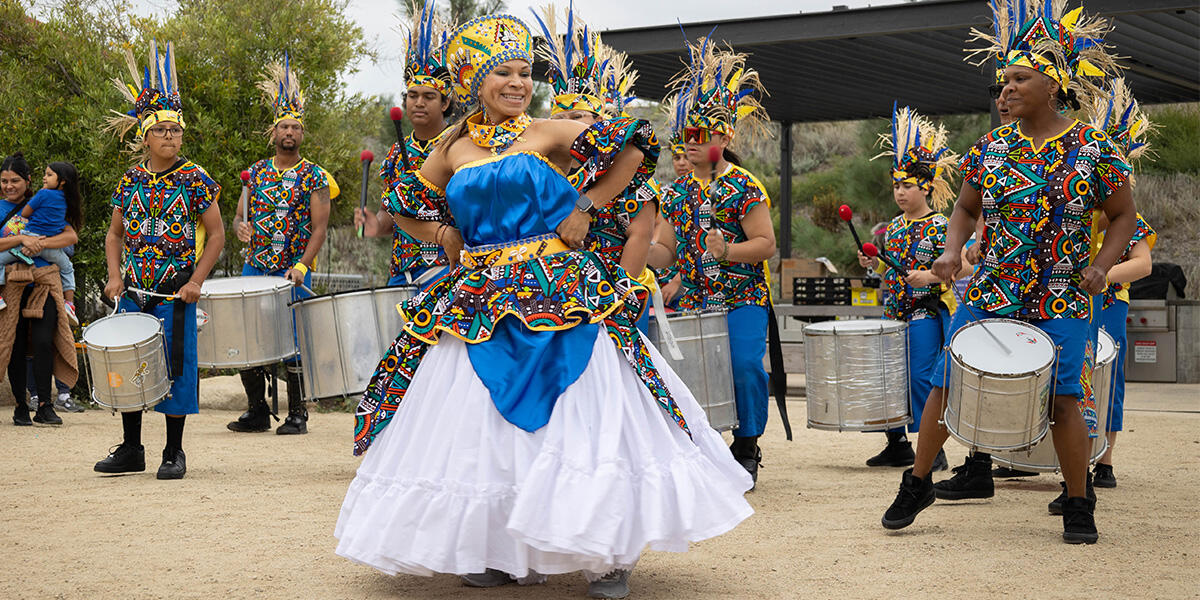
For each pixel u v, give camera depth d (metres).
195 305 6.12
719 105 5.91
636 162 3.66
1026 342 4.30
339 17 14.05
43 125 12.27
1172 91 15.56
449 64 3.85
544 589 3.62
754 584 3.65
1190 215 21.80
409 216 3.95
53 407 9.28
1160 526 4.71
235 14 13.23
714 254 5.64
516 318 3.48
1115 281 5.55
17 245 8.79
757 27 11.81
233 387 10.90
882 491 5.71
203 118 12.38
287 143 8.19
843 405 6.46
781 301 14.62
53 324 9.08
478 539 3.27
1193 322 14.05
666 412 3.52
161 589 3.57
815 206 24.38
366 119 14.73
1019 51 4.45
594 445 3.33
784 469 6.68
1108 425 5.81
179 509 5.04
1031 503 5.39
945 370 4.46
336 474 6.21
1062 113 5.88
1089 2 9.96
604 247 4.12
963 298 4.68
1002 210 4.46
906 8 11.09
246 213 8.23
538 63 12.77
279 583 3.66
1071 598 3.44
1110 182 4.34
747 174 5.86
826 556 4.08
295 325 6.48
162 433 8.40
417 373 3.58
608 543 3.18
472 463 3.31
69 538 4.38
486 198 3.62
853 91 15.60
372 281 17.72
